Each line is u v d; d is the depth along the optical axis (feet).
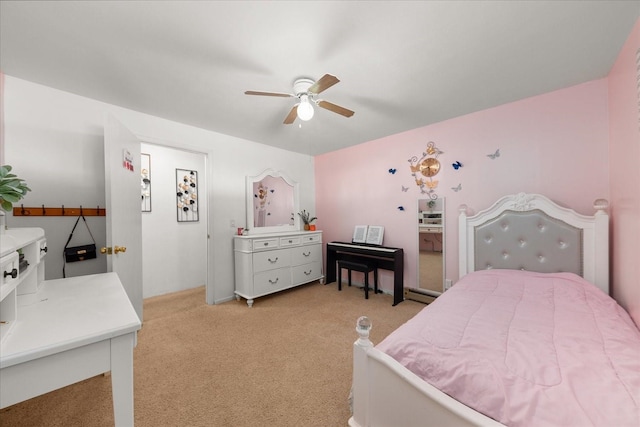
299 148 12.82
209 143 10.07
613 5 4.09
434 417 2.76
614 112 5.89
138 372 5.73
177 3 3.96
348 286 12.40
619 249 5.70
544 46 5.13
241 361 6.16
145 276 11.00
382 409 3.32
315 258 12.64
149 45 4.97
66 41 4.83
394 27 4.53
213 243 10.18
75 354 2.75
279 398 4.93
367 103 7.72
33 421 4.39
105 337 2.85
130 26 4.45
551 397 2.44
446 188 9.36
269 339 7.23
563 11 4.21
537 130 7.40
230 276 10.69
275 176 12.40
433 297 9.79
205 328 7.95
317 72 5.92
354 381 3.64
